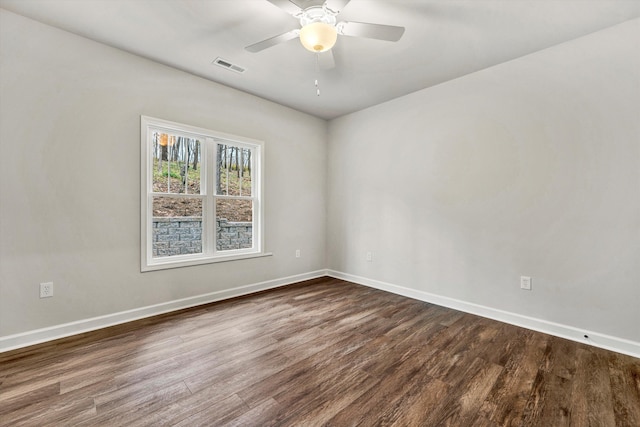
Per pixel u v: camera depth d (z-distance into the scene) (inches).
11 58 83.9
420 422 57.3
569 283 94.9
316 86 129.3
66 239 93.2
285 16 85.2
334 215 176.6
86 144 96.6
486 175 113.6
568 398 64.6
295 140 162.2
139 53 105.5
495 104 111.0
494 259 111.7
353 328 102.1
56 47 90.7
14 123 84.4
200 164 128.3
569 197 94.6
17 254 85.2
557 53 96.8
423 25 87.9
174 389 66.8
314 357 81.9
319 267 177.2
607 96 87.7
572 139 93.8
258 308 121.4
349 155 167.5
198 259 125.1
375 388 68.1
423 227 134.0
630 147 84.2
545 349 87.2
